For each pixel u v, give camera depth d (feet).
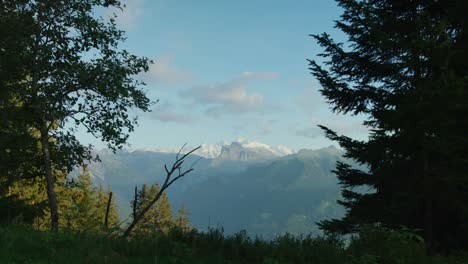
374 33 41.98
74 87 52.80
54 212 52.08
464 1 40.52
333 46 48.08
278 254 26.68
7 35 48.96
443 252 42.22
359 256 26.78
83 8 52.16
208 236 29.19
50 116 51.47
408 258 26.55
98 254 22.20
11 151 51.39
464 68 43.93
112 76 52.21
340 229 44.29
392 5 49.11
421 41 38.63
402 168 43.21
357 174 46.93
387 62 43.91
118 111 53.11
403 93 40.60
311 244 28.73
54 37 50.57
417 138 39.91
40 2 50.65
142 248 25.44
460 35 43.19
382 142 42.60
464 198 40.01
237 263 25.35
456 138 38.55
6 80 50.52
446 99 36.37
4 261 18.72
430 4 46.91
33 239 23.02
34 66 51.21
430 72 41.73
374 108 43.78
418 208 43.27
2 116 48.39
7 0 51.08
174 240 29.04
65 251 21.66
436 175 39.11
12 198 50.80
